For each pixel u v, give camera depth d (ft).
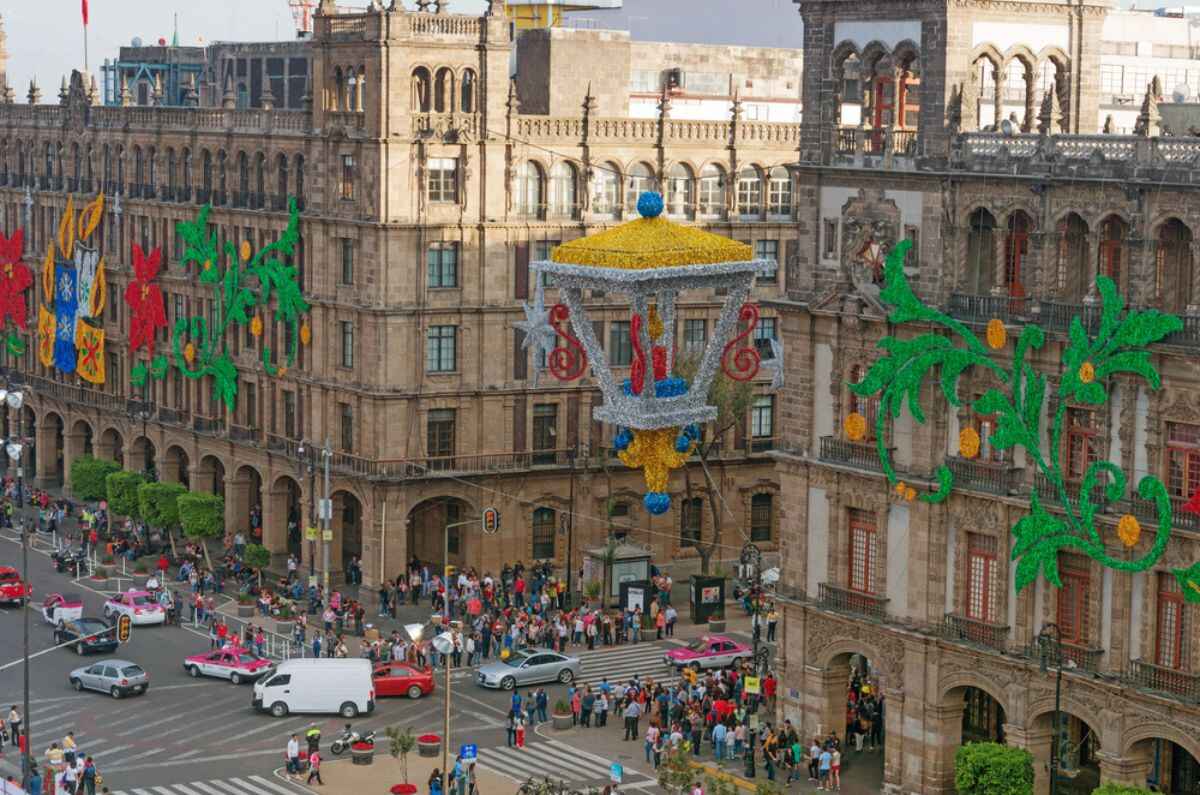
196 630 402.72
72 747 309.42
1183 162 260.42
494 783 309.01
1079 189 272.92
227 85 566.77
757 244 460.55
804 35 313.53
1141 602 269.44
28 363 561.84
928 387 294.25
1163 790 290.15
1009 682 284.00
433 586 415.64
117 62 631.97
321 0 433.07
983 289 290.76
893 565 302.25
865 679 340.39
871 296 301.02
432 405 425.28
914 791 298.15
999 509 285.23
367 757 318.86
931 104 293.02
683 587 434.71
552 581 414.82
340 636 375.04
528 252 433.89
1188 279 262.88
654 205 200.85
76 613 398.83
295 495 463.83
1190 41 412.16
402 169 418.31
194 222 481.87
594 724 343.46
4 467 577.43
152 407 504.02
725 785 292.81
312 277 440.04
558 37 465.88
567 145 437.58
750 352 210.38
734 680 344.69
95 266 525.75
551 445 437.99
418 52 418.31
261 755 323.37
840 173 307.58
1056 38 302.04
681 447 205.36
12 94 578.25
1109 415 271.28
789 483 318.45
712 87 501.56
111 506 476.95
